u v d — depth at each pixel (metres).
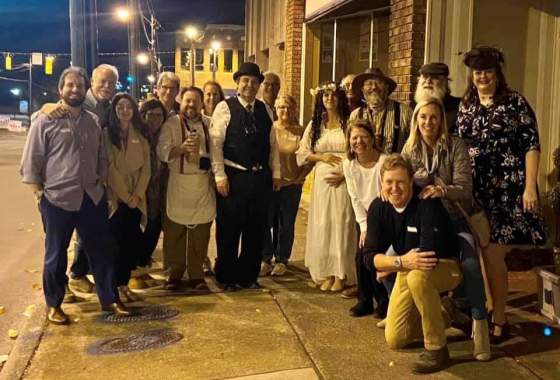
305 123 10.99
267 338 4.56
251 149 5.57
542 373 3.96
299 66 11.45
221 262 5.77
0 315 5.54
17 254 8.05
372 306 5.06
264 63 16.45
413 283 4.00
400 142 5.08
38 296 5.97
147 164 5.35
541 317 4.96
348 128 5.00
